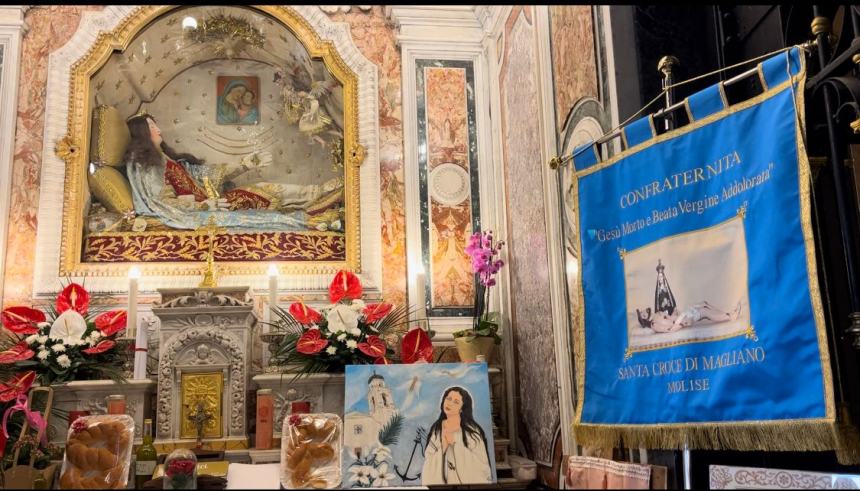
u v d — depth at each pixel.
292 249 6.04
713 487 2.94
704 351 3.20
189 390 4.98
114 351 5.16
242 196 6.29
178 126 6.48
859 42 2.94
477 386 4.39
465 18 6.55
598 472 3.39
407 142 6.26
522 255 5.35
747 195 3.13
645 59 3.88
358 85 6.38
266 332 5.66
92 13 6.22
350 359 5.04
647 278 3.52
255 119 6.57
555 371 4.60
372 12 6.57
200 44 6.54
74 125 6.00
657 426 3.33
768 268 2.99
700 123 3.39
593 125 4.17
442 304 5.97
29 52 6.08
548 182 4.73
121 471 3.68
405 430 4.24
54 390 4.82
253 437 5.17
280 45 6.61
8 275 5.64
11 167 5.81
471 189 6.25
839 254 3.28
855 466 3.40
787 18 3.73
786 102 3.03
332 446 3.95
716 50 3.96
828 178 3.34
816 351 2.79
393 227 6.14
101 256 5.86
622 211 3.71
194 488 3.39
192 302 5.11
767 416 2.91
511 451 5.43
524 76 5.39
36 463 4.30
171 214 6.10
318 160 6.46
